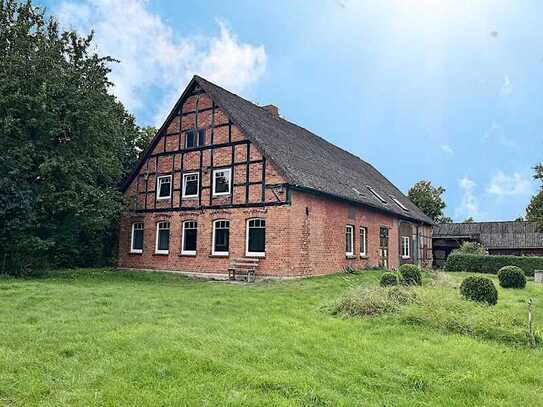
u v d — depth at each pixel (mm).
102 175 19781
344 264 20156
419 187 46781
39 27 17688
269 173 17672
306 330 7727
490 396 5164
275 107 25859
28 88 15805
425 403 4859
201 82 20328
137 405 4426
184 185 20562
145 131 27078
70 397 4590
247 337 7055
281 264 16812
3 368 5309
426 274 20625
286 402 4594
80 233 22188
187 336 6801
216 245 19000
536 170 23906
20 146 15594
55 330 7094
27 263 17031
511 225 39125
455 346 7078
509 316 8586
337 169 24062
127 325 7574
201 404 4484
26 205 15391
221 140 19422
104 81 18719
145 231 21719
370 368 5840
